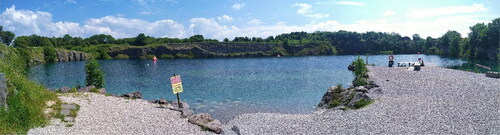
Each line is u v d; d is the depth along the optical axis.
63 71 75.31
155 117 19.70
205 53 187.75
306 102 30.22
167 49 183.00
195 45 192.38
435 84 33.97
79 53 148.00
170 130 16.95
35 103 18.39
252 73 65.00
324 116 20.75
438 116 18.52
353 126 17.45
